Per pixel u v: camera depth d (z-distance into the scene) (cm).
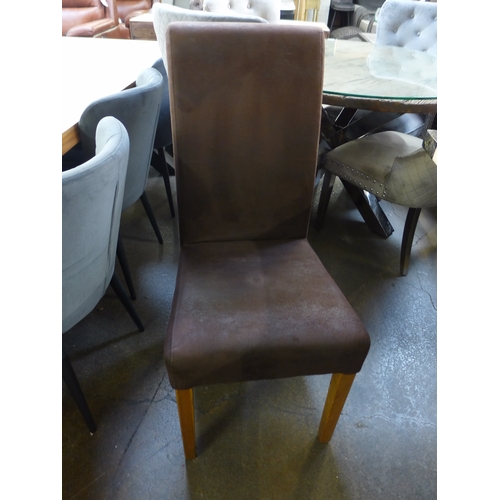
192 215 96
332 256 167
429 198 132
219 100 84
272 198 97
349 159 148
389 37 218
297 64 85
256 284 84
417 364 121
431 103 123
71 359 117
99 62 158
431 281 155
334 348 72
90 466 92
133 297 139
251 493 89
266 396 110
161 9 137
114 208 77
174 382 71
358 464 95
